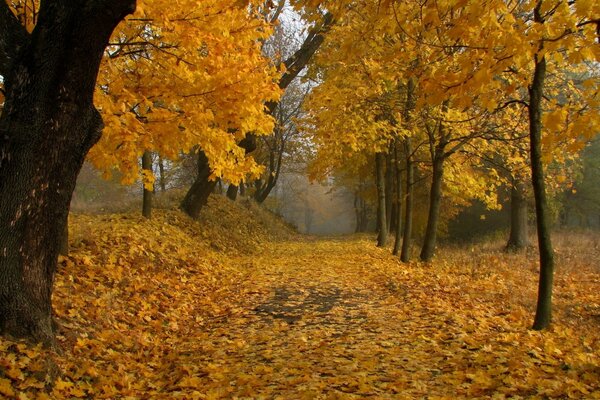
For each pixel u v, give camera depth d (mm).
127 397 4328
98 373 4777
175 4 6840
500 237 25609
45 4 4555
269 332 6941
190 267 11148
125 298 7645
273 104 16359
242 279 11445
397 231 17547
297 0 5539
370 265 13805
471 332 6500
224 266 12844
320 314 7996
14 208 4465
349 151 17078
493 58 4766
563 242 20422
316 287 10367
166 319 7559
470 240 32938
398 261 15242
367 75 11625
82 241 9188
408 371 4957
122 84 7238
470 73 4949
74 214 12891
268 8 6453
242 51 8156
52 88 4555
